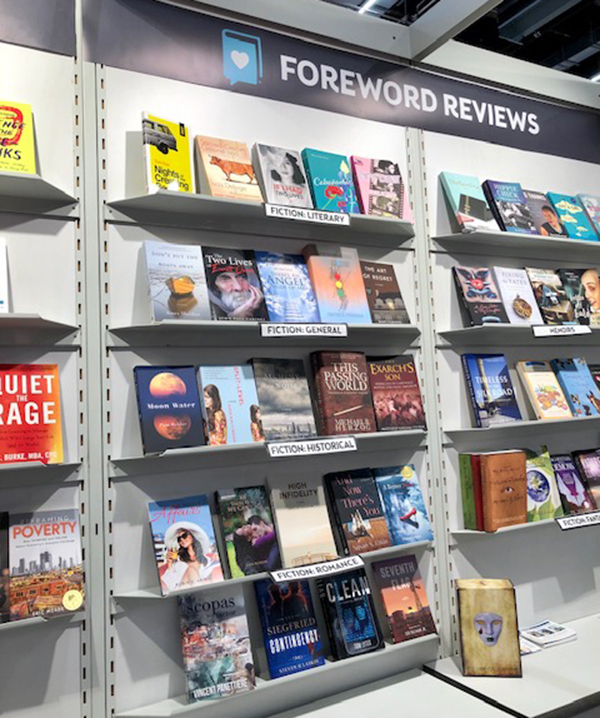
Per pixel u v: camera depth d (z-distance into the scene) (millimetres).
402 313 2625
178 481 2211
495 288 2891
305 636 2260
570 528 2721
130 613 2084
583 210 3205
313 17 2656
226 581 2094
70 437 2047
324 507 2395
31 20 2105
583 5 3266
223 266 2289
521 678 2359
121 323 2158
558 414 2922
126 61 2246
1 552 1879
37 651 1950
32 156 1979
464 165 2979
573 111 3389
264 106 2510
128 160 2211
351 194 2561
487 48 3488
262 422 2262
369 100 2758
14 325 1971
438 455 2723
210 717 2098
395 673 2480
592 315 3111
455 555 2719
